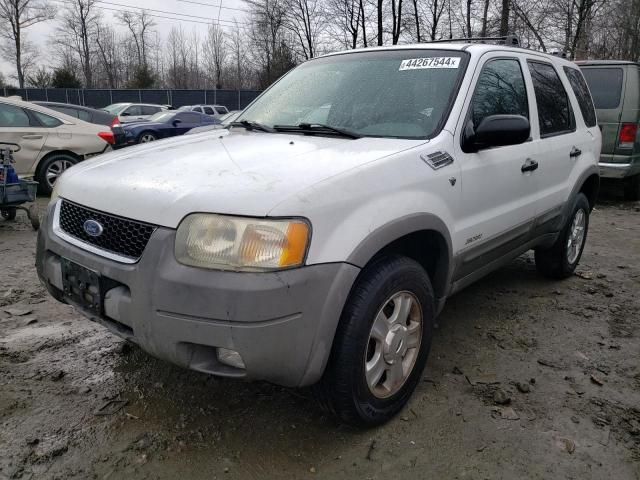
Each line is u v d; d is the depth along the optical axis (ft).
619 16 66.95
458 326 12.74
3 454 7.98
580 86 16.05
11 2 182.29
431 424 8.93
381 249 8.29
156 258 7.14
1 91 130.41
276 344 6.97
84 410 9.11
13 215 22.50
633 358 11.35
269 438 8.48
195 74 210.38
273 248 6.88
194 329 6.96
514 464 8.02
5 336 11.74
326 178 7.63
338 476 7.73
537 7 62.64
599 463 8.07
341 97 11.17
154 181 7.86
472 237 10.34
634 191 28.94
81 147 29.50
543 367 10.89
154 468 7.80
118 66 215.72
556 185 13.67
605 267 17.58
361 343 7.88
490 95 11.13
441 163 9.36
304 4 123.44
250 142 9.79
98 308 7.91
